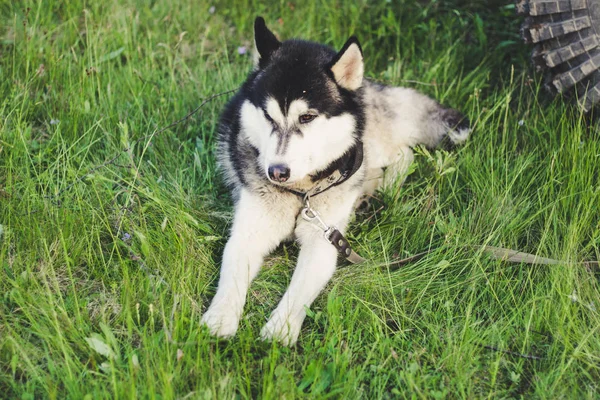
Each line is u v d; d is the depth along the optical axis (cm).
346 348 276
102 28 483
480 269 328
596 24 373
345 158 349
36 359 270
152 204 348
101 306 298
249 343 281
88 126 410
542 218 361
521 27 427
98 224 337
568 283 306
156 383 251
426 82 477
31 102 418
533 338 294
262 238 345
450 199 386
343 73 338
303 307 300
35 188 355
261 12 545
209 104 447
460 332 297
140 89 447
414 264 336
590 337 288
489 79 482
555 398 264
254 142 346
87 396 239
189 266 318
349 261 350
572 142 375
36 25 485
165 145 409
